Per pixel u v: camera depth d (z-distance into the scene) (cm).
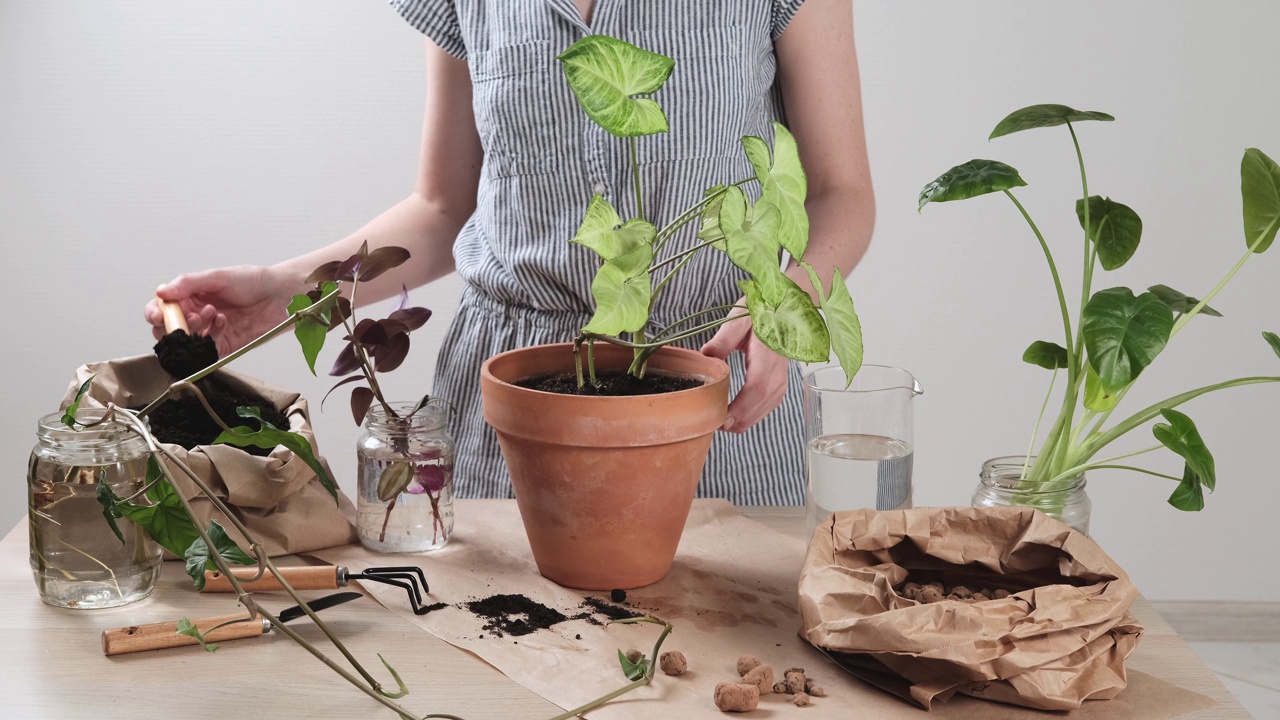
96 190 223
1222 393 227
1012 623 77
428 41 142
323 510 105
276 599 97
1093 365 87
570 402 88
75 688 81
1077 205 109
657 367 103
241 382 115
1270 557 234
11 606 94
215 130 221
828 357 80
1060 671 77
